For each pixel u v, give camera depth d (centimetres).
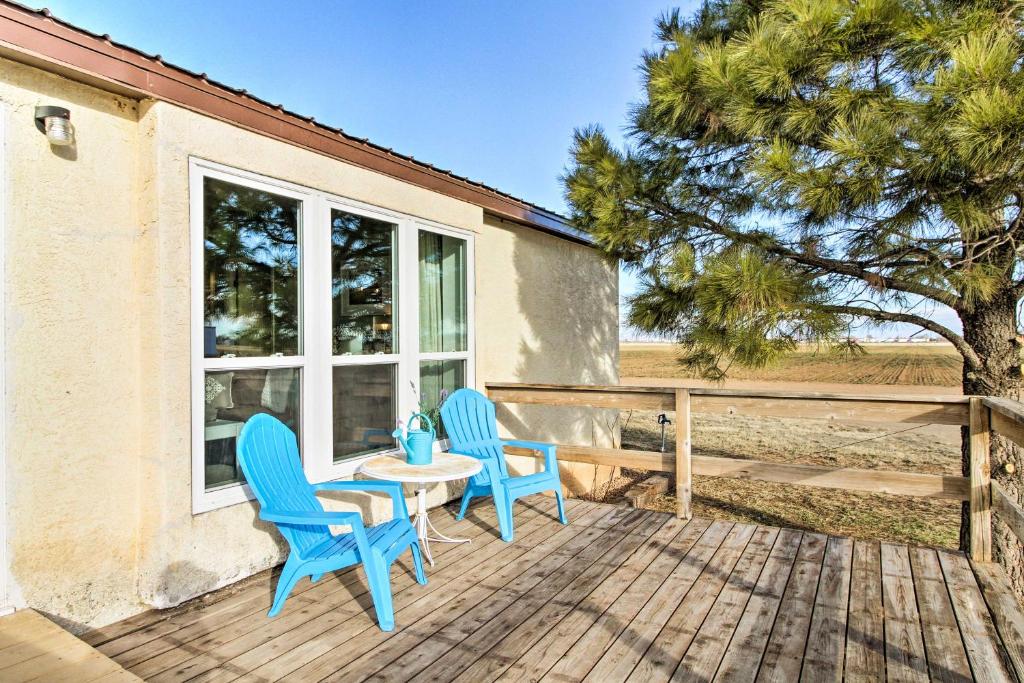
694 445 982
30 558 244
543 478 412
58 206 253
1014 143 271
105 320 268
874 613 275
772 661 233
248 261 315
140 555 279
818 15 333
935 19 321
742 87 370
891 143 314
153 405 274
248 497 315
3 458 237
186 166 283
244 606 282
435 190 445
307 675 223
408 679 221
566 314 694
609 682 219
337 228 367
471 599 291
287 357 336
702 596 294
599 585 307
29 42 231
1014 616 271
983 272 343
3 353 237
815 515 627
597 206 453
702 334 406
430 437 348
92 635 255
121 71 259
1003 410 287
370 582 259
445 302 470
